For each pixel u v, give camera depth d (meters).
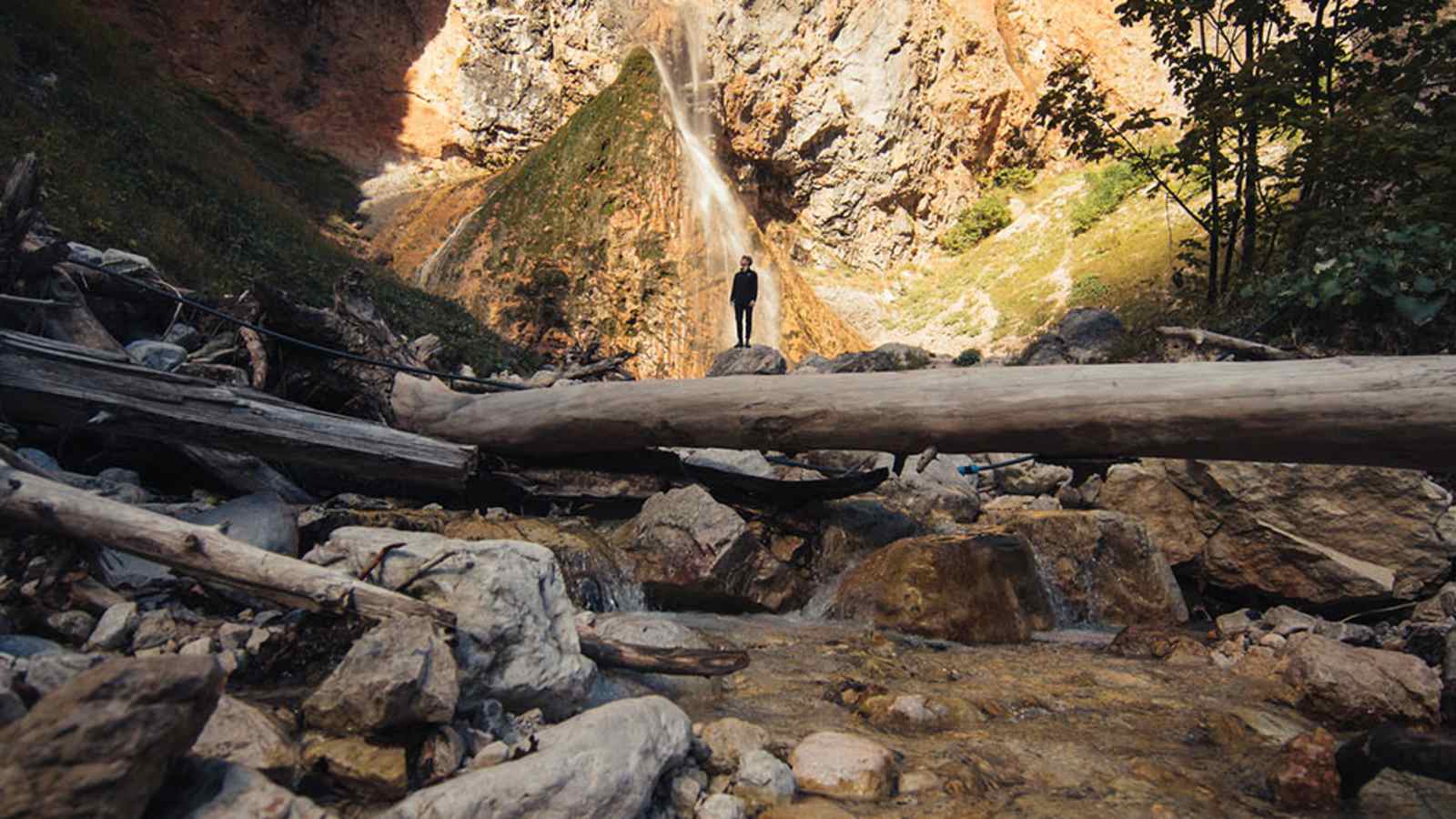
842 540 7.47
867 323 36.22
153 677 2.17
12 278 5.82
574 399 7.24
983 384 5.90
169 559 3.71
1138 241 29.69
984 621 6.12
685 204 32.06
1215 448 5.24
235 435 5.86
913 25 37.50
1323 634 5.93
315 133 35.25
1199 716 4.39
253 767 2.62
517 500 7.70
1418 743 3.38
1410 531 6.45
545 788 2.58
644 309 30.08
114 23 31.42
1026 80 39.72
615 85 33.44
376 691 2.93
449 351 18.78
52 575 3.75
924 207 39.50
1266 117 13.91
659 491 7.59
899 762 3.67
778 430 6.53
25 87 15.29
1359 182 13.22
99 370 5.48
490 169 38.12
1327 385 4.80
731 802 3.04
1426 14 16.28
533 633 3.64
